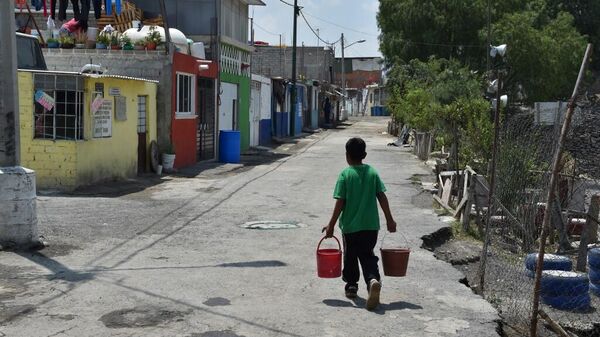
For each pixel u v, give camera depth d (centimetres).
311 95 4788
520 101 3612
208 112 2212
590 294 869
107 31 1847
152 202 1287
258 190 1513
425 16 3619
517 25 3456
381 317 605
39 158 1380
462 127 2025
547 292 779
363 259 634
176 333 548
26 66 1459
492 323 601
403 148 2988
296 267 785
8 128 835
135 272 742
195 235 971
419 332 569
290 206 1285
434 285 725
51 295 645
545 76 3534
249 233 998
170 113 1812
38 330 547
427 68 3197
